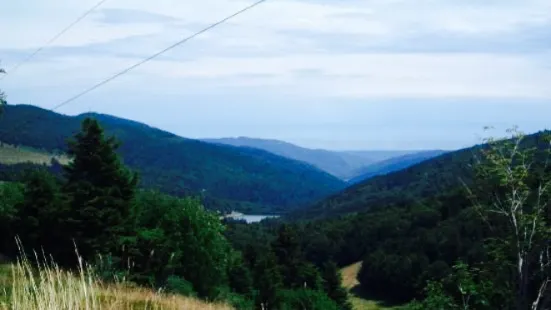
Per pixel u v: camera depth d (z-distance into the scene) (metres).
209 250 40.59
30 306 4.86
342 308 69.69
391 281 81.88
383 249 90.12
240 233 121.25
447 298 20.42
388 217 101.81
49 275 4.95
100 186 38.56
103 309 7.39
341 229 113.94
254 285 55.69
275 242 73.94
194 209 40.62
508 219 20.62
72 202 36.62
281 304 53.97
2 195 39.25
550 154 20.23
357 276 93.00
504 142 20.78
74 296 4.99
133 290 12.62
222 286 44.62
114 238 35.09
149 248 31.77
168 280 30.52
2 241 37.75
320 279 67.62
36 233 36.78
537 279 21.30
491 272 20.69
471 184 22.61
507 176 19.97
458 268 20.31
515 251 20.34
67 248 35.47
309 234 117.75
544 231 19.91
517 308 20.09
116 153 40.16
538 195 20.30
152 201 41.28
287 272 69.06
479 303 20.39
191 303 14.62
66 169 39.44
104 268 16.59
